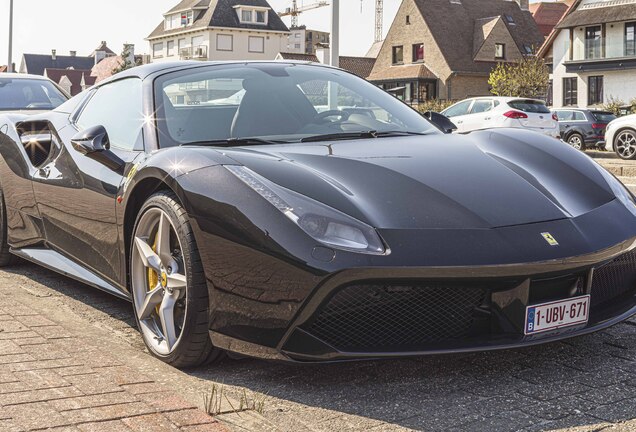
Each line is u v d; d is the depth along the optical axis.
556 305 2.57
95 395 2.38
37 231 4.23
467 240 2.47
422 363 2.82
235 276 2.56
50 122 4.20
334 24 14.65
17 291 4.09
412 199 2.62
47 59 111.06
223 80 3.55
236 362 2.89
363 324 2.50
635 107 32.06
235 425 2.24
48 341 2.99
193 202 2.70
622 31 37.97
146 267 3.07
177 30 76.00
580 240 2.59
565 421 2.27
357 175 2.75
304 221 2.47
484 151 3.16
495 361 2.83
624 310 2.82
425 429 2.23
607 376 2.65
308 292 2.40
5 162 4.50
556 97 42.03
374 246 2.41
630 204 2.93
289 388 2.60
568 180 2.94
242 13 72.75
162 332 2.98
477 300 2.57
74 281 4.40
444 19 51.03
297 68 3.85
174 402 2.33
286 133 3.31
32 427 2.12
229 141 3.18
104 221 3.39
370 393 2.54
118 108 3.66
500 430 2.21
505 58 50.81
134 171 3.12
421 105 38.84
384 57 53.19
